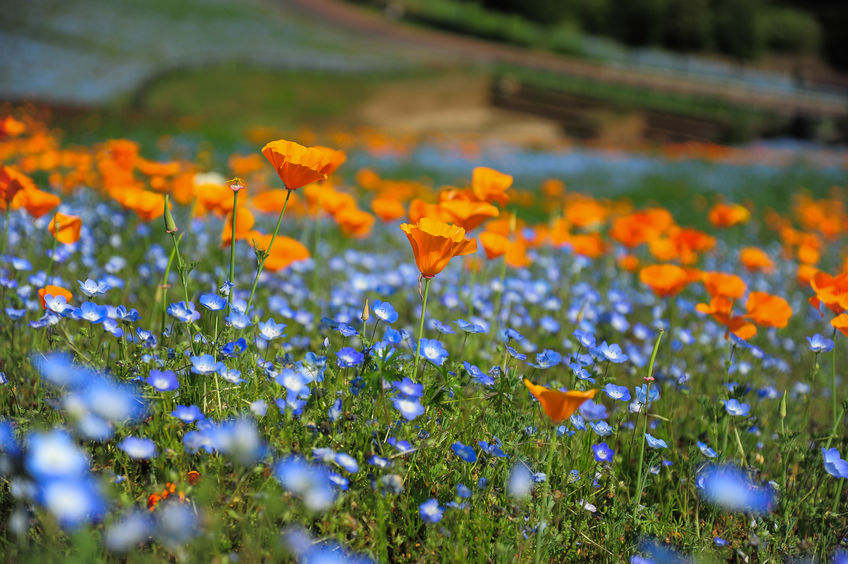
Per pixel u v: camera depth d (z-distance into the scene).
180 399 2.07
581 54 44.34
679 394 3.18
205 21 36.91
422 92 29.08
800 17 59.94
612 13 54.19
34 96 17.09
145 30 32.75
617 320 3.50
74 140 11.24
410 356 2.43
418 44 39.59
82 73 23.58
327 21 41.72
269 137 14.59
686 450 2.66
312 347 2.98
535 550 1.90
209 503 1.72
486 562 1.84
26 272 3.52
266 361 2.33
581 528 2.02
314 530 1.79
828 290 2.49
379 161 13.68
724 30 54.94
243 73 27.52
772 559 2.02
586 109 29.69
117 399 1.64
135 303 3.33
